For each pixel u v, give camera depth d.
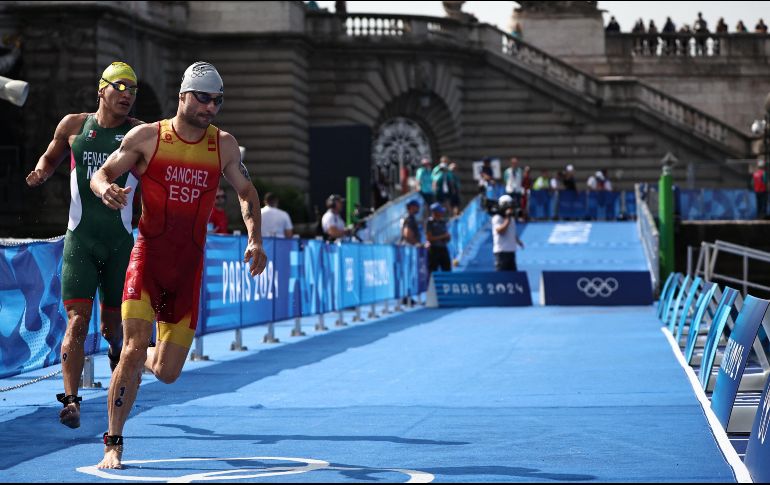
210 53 42.53
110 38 37.06
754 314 6.51
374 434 6.81
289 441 6.57
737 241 32.16
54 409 8.00
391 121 47.62
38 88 36.25
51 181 35.09
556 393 8.76
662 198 25.41
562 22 53.91
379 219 26.08
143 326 5.80
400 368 10.84
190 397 8.70
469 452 6.13
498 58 48.78
